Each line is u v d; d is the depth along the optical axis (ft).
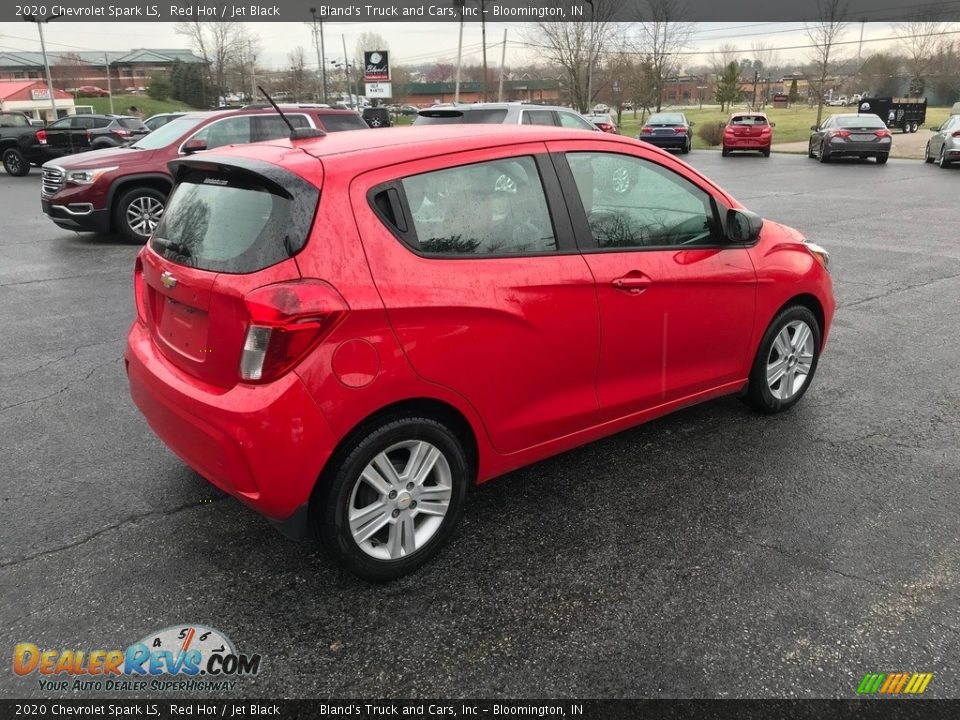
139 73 317.01
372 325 8.85
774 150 104.22
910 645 8.65
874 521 11.16
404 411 9.53
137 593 9.58
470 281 9.68
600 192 11.37
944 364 17.92
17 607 9.30
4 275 27.94
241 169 9.31
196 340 9.38
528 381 10.53
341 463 9.05
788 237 14.51
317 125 38.42
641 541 10.71
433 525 10.09
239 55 156.87
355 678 8.28
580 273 10.77
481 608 9.35
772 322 14.05
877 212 42.68
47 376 17.17
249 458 8.60
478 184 10.08
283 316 8.36
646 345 11.89
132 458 13.17
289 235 8.70
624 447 13.60
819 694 7.99
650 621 9.09
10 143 76.84
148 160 34.81
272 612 9.27
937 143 73.36
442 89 283.59
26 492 11.99
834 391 16.22
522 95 246.27
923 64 192.34
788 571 9.98
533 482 12.39
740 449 13.48
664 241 12.12
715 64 324.19
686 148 97.30
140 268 11.34
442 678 8.27
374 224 9.13
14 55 306.35
